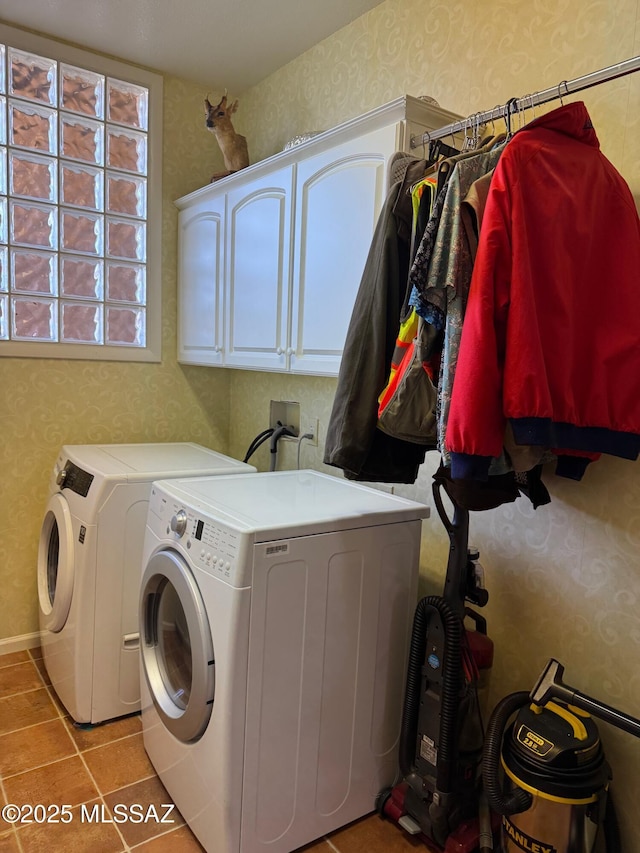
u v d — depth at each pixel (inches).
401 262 53.6
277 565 54.0
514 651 65.3
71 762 72.0
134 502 79.6
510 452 43.8
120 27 89.9
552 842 50.4
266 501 65.2
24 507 100.0
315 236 73.1
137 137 104.5
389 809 64.2
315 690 58.5
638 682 54.8
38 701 85.2
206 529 57.4
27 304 97.2
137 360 108.7
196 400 117.5
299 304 76.8
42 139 95.2
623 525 55.6
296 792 58.3
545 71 60.7
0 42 88.7
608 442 46.6
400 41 77.9
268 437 104.4
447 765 57.2
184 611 57.9
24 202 94.3
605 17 55.2
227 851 54.2
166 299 111.3
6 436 97.1
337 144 68.8
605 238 47.8
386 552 63.1
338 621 59.6
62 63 94.3
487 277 41.8
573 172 46.1
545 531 62.1
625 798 55.3
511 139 45.0
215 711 53.7
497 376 41.3
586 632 58.6
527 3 62.1
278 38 91.7
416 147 60.3
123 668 80.9
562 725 53.1
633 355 46.6
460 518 58.3
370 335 52.7
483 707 67.4
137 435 111.0
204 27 89.1
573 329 45.5
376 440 55.6
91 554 76.8
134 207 105.9
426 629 60.5
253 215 86.5
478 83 67.7
